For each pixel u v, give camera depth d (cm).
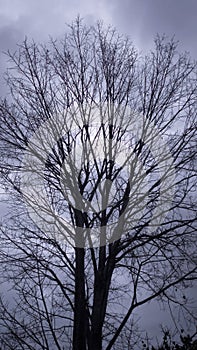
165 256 1149
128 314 1112
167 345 1162
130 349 1135
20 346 1102
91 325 1091
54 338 1109
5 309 1130
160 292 1115
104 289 1124
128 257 1153
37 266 1152
